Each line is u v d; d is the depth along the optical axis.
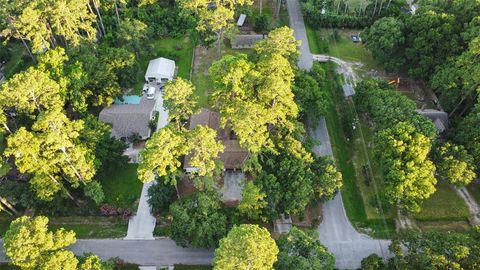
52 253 44.41
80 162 56.44
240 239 41.59
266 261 41.88
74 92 69.44
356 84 80.94
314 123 71.44
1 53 90.25
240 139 57.38
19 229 43.31
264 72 62.88
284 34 67.38
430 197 64.25
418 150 56.72
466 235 50.12
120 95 79.00
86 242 60.12
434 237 49.97
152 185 62.44
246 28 99.94
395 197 57.69
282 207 58.88
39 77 60.59
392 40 78.56
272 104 61.31
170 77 84.81
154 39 96.69
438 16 75.81
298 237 49.78
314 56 91.69
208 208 55.97
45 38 78.50
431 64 75.94
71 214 63.19
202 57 92.06
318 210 63.31
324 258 48.62
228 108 59.03
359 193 65.50
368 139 73.25
